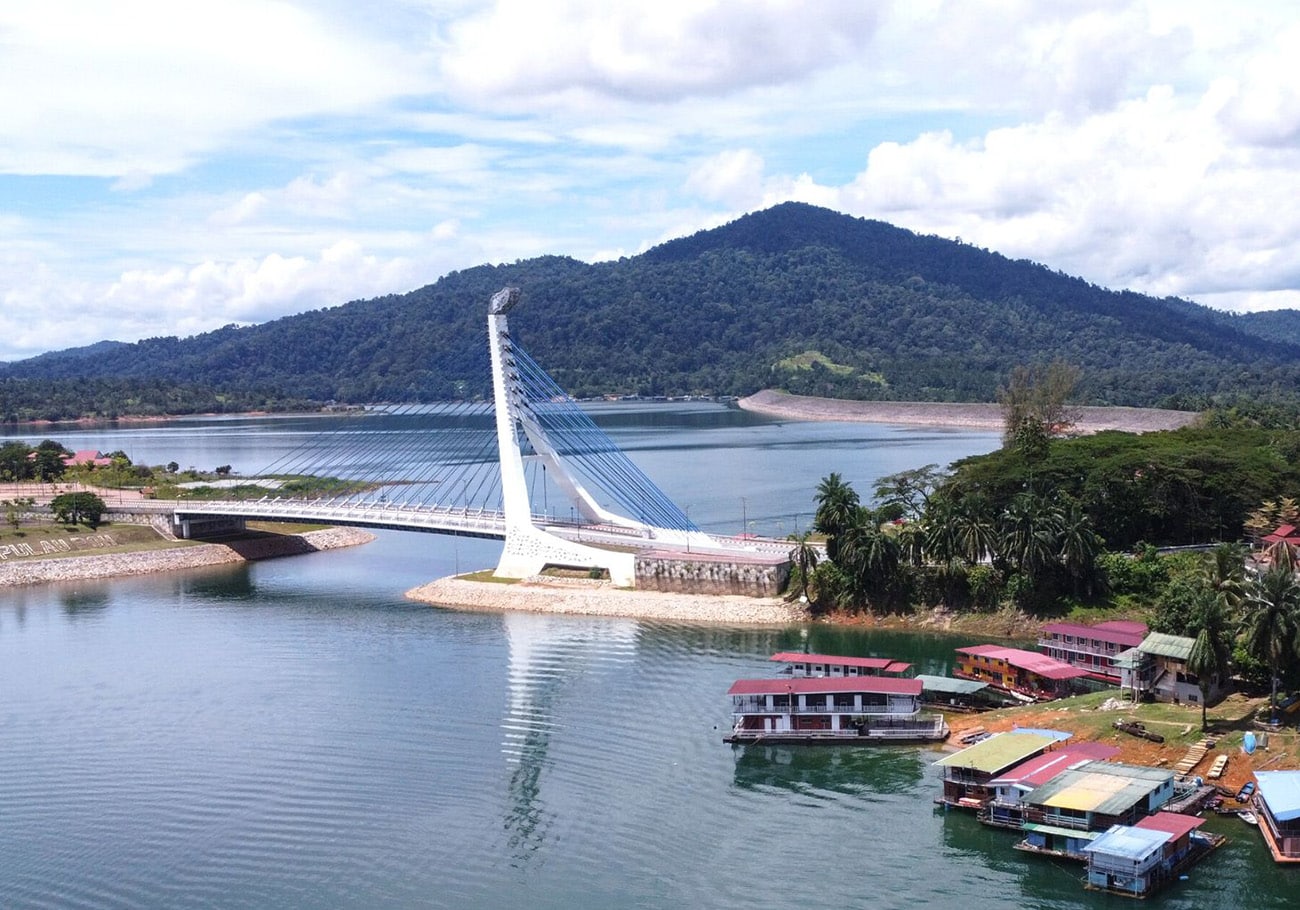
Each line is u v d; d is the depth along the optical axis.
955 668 140.50
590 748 121.56
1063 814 94.69
